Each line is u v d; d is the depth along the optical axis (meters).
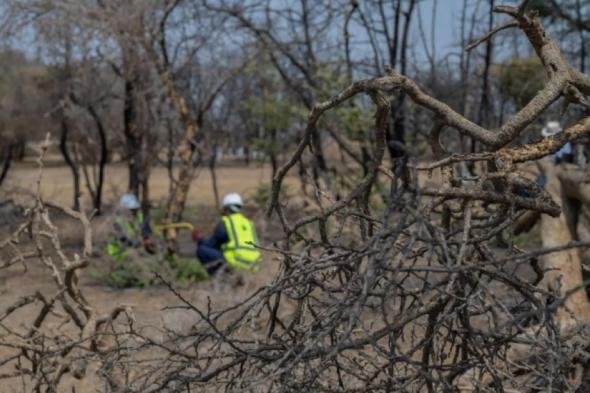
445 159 4.15
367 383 3.94
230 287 13.71
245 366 4.45
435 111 4.47
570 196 9.38
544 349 3.74
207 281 16.16
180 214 20.11
